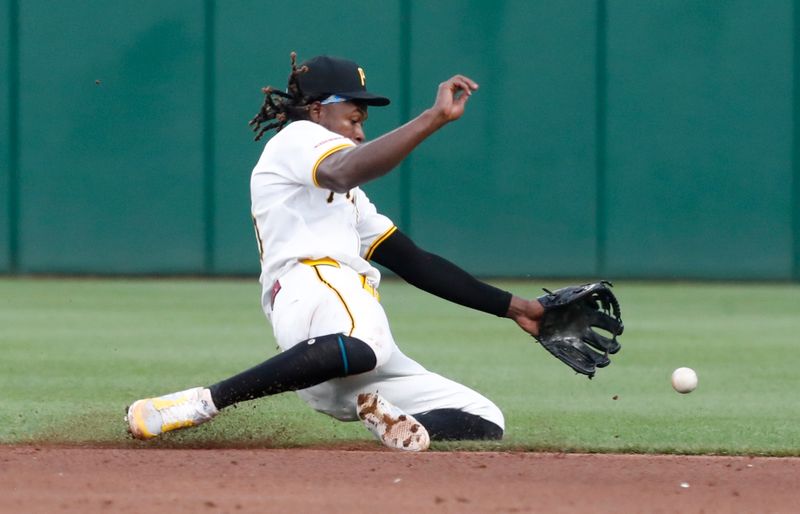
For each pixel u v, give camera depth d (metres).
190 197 57.28
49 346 34.25
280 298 17.89
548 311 19.09
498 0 56.38
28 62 57.03
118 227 57.50
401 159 16.55
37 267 57.66
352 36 56.47
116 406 23.12
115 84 57.03
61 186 57.38
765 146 56.59
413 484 15.13
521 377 28.88
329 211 18.11
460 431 18.73
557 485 15.23
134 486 14.89
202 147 57.12
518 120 56.72
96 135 57.19
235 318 42.25
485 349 34.62
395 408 17.91
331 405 18.55
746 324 41.56
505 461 16.91
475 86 16.31
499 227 56.94
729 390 26.73
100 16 56.88
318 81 18.66
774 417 22.56
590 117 56.62
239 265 57.44
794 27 56.34
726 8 56.31
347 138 18.48
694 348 34.94
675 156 56.62
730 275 56.88
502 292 19.20
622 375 29.33
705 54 56.44
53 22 56.97
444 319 43.25
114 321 41.19
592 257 56.91
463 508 13.80
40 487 14.80
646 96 56.53
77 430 19.53
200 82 56.97
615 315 19.06
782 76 56.44
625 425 21.34
